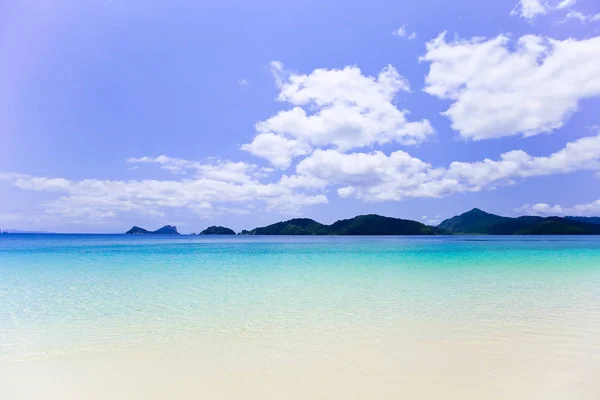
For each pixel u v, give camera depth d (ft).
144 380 21.11
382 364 23.15
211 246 207.62
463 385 20.02
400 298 45.11
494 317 35.14
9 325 33.86
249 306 41.22
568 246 183.21
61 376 21.83
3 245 209.05
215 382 20.72
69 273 73.67
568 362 23.35
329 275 69.05
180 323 34.09
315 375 21.57
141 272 75.25
